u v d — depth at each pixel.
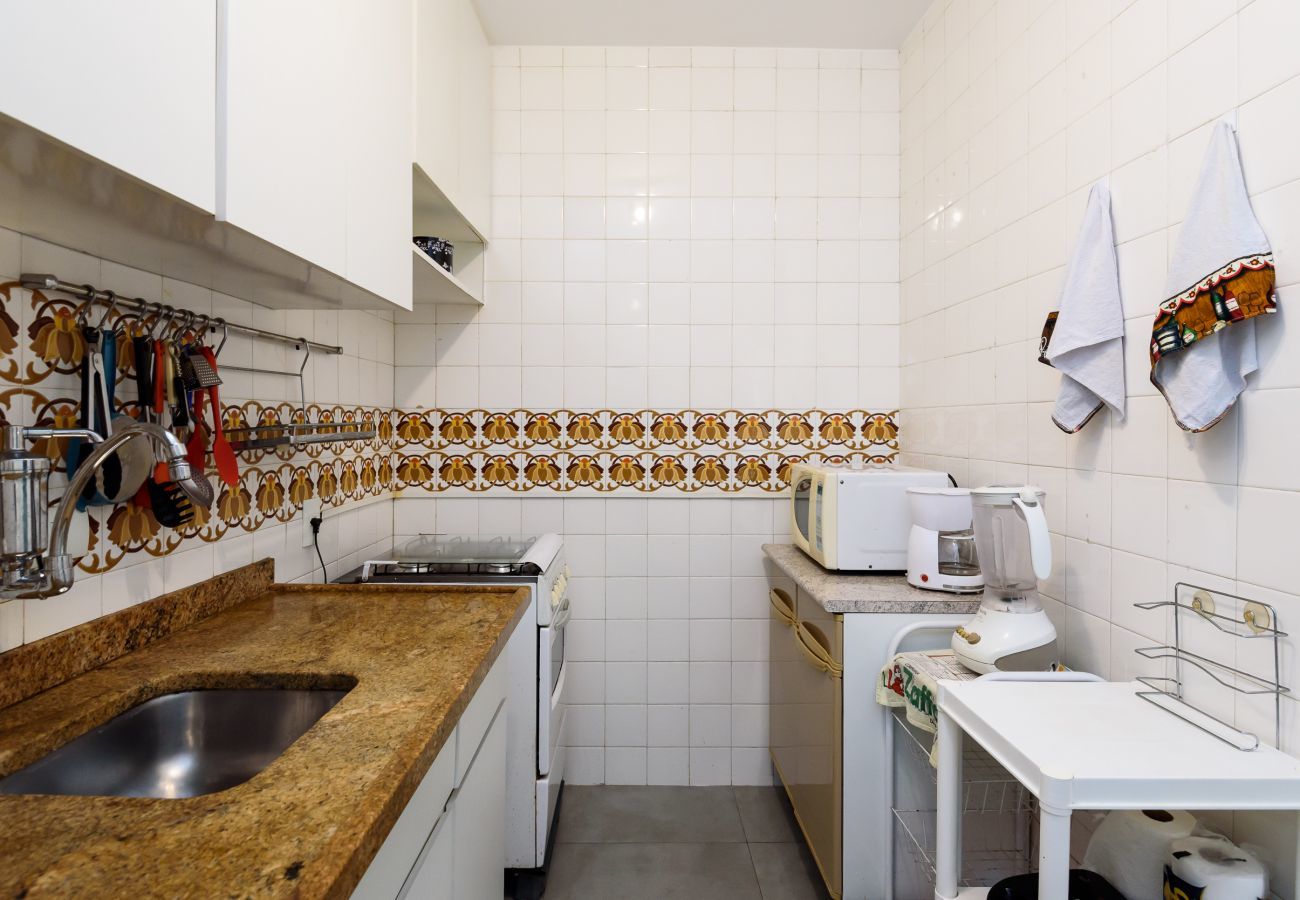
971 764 1.50
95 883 0.52
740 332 2.37
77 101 0.60
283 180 0.93
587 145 2.34
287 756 0.73
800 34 2.28
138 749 0.94
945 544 1.66
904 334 2.33
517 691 1.75
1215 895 0.94
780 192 2.37
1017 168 1.65
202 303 1.27
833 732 1.61
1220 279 1.00
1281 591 0.97
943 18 2.03
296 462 1.67
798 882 1.84
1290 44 0.95
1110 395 1.28
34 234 0.90
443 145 1.74
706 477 2.37
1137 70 1.24
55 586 0.83
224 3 0.80
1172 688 1.16
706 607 2.38
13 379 0.90
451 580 1.76
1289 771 0.86
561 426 2.36
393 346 2.33
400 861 0.78
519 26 2.22
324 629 1.21
